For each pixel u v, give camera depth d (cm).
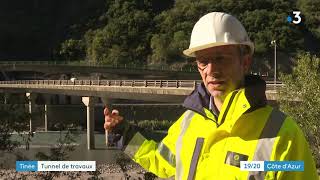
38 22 15900
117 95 5600
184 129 295
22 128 887
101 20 14625
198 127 287
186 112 305
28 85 8181
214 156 269
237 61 279
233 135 265
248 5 11431
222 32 273
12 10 15900
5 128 863
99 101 9025
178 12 12825
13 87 8706
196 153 278
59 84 7300
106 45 13238
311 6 11500
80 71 10750
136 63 12494
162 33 12900
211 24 276
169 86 4462
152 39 12519
